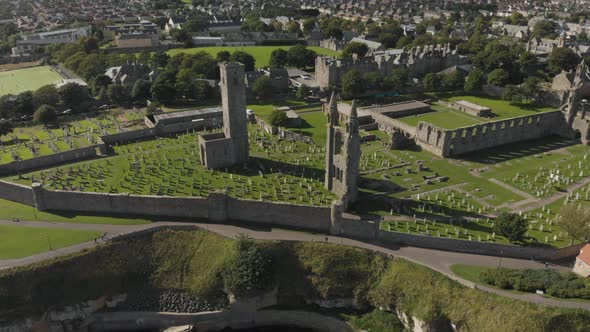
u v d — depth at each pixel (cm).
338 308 10200
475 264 10050
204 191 12862
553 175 14212
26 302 9425
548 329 8350
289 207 11194
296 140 16975
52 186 13100
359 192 13188
